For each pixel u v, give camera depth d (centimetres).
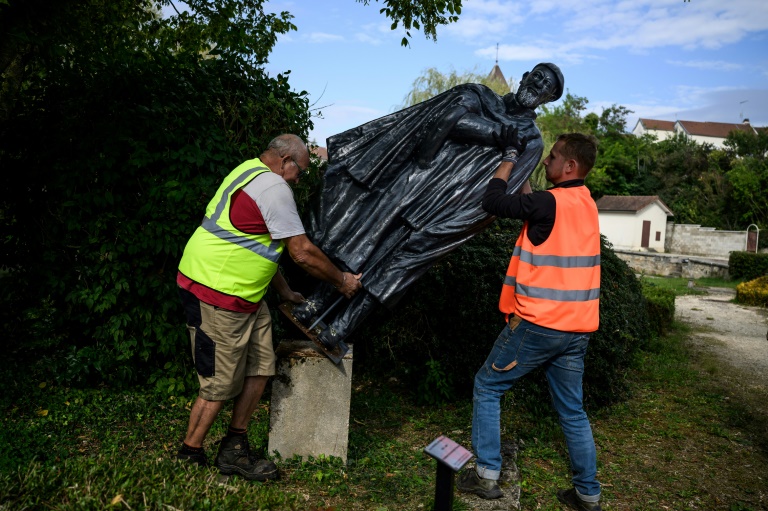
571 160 322
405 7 713
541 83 363
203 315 303
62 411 402
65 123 451
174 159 430
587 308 311
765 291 1574
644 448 461
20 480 244
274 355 333
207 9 806
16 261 483
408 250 360
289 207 304
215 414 313
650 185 5256
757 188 4162
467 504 314
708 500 373
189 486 257
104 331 448
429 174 372
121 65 444
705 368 777
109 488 243
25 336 475
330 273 327
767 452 466
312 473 340
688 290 1928
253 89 474
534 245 311
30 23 496
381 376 585
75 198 434
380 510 303
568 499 339
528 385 515
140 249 435
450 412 494
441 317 532
